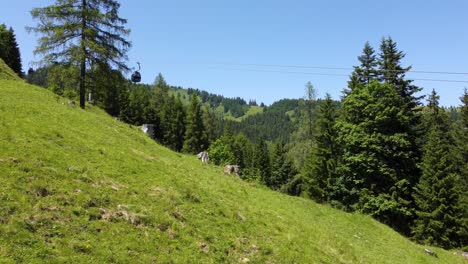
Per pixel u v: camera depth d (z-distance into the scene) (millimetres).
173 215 14656
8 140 15508
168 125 107688
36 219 10781
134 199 14570
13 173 12625
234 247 14562
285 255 15555
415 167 44281
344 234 27703
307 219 25953
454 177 42844
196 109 102062
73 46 37531
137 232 12461
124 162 18562
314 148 59469
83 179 14461
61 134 19062
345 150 48125
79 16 37781
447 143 56344
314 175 57062
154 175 18328
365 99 46125
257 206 22438
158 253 11836
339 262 18297
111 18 39406
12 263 8781
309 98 75125
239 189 25562
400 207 42562
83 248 10453
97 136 22312
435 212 40219
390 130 44375
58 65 37812
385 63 53500
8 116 18969
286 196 32188
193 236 13805
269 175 98125
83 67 38719
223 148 76125
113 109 98000
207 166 31250
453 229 39875
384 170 42969
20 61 94688
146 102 108562
